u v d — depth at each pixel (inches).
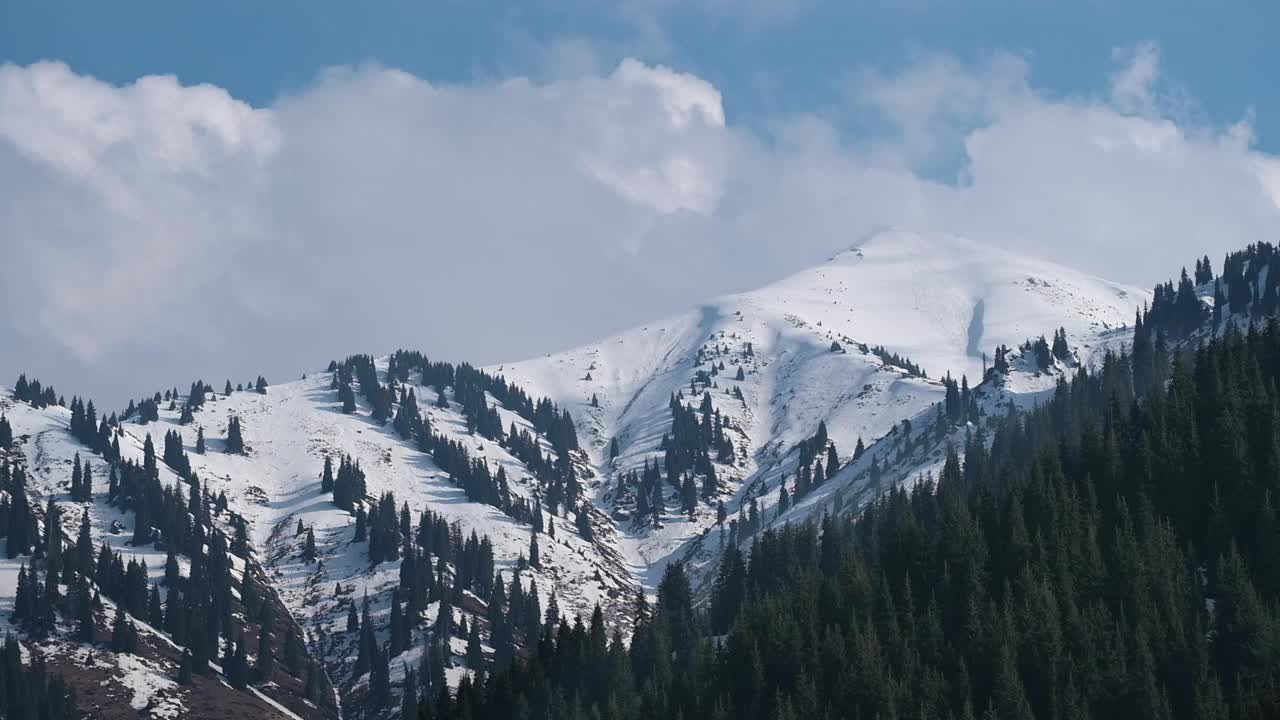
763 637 6692.9
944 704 5969.5
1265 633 5772.6
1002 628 6176.2
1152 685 5684.1
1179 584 6250.0
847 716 6018.7
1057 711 5748.0
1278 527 6397.6
